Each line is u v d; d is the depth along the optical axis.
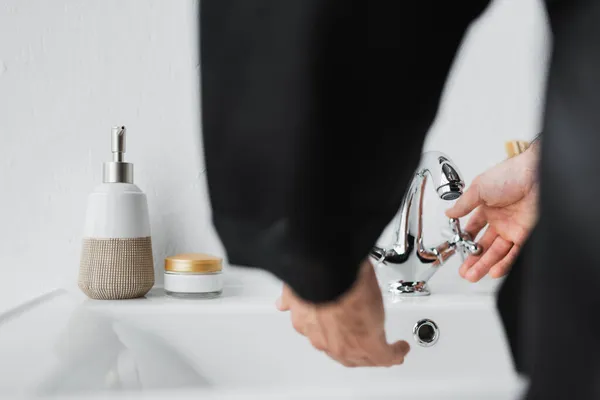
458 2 0.21
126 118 0.82
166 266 0.76
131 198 0.74
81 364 0.57
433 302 0.73
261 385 0.70
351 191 0.20
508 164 0.66
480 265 0.72
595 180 0.17
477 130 0.85
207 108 0.21
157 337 0.69
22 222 0.80
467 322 0.72
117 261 0.72
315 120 0.19
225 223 0.21
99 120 0.81
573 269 0.18
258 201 0.21
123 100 0.82
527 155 0.66
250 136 0.20
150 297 0.76
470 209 0.69
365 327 0.29
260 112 0.20
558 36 0.19
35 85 0.80
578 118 0.18
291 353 0.70
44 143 0.81
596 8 0.18
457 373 0.72
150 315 0.69
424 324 0.72
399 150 0.21
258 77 0.20
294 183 0.20
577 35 0.18
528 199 0.67
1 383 0.50
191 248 0.83
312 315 0.28
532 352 0.19
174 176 0.83
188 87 0.82
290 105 0.19
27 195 0.80
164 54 0.82
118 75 0.82
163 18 0.82
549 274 0.18
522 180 0.65
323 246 0.20
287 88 0.19
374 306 0.29
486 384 0.30
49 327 0.62
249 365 0.70
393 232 0.81
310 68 0.19
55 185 0.81
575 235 0.18
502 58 0.86
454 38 0.22
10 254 0.80
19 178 0.80
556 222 0.18
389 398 0.29
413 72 0.21
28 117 0.80
